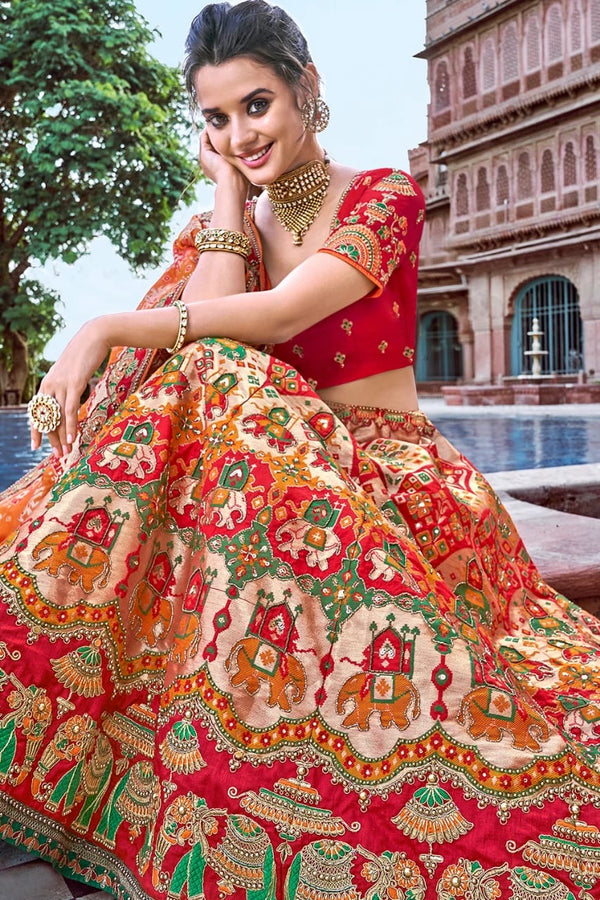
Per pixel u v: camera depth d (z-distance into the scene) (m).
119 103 20.19
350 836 0.88
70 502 0.98
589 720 1.11
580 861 0.86
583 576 1.94
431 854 0.87
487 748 0.89
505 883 0.85
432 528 1.16
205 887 0.86
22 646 0.94
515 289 22.75
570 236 20.55
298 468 1.01
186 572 1.03
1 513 1.26
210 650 0.92
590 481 3.42
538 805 0.87
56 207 21.42
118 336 1.14
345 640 0.93
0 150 22.36
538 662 1.25
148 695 1.00
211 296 1.27
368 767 0.89
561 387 17.56
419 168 28.75
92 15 21.41
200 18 1.24
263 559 0.95
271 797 0.88
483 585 1.21
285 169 1.31
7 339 22.83
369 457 1.17
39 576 0.95
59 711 0.95
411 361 1.39
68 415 1.13
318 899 0.87
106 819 0.97
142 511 1.01
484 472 6.99
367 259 1.22
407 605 0.93
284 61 1.22
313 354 1.30
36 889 0.96
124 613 1.00
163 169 22.09
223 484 0.99
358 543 0.96
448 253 26.11
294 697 0.92
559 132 20.81
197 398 1.08
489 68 22.34
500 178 22.62
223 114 1.26
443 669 0.90
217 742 0.89
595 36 19.45
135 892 0.90
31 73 20.73
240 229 1.34
